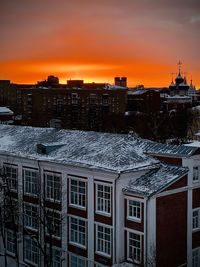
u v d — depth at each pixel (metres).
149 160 56.03
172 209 52.59
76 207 57.28
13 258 64.88
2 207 63.12
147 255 50.31
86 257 56.44
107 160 55.22
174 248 53.16
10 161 65.50
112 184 52.84
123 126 163.50
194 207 55.50
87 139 62.66
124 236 53.03
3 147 68.12
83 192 56.78
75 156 58.50
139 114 187.25
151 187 51.22
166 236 52.16
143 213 50.84
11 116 143.50
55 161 58.72
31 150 64.38
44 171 60.91
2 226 61.38
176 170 53.72
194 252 55.97
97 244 55.25
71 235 58.50
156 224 50.94
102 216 54.31
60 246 59.53
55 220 59.81
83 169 55.66
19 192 64.44
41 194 59.97
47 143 64.50
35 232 62.03
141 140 60.47
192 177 54.72
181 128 158.88
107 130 158.50
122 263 52.12
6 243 65.69
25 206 63.88
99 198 54.91
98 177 54.41
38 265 61.47
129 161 54.84
